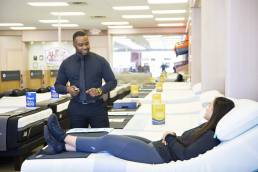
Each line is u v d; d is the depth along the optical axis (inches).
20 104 203.8
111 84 137.8
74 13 422.6
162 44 660.7
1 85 328.5
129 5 370.6
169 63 651.5
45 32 611.2
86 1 344.5
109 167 82.4
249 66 111.7
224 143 82.1
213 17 185.0
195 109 158.9
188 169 80.2
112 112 162.2
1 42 639.8
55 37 611.5
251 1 109.3
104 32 608.4
